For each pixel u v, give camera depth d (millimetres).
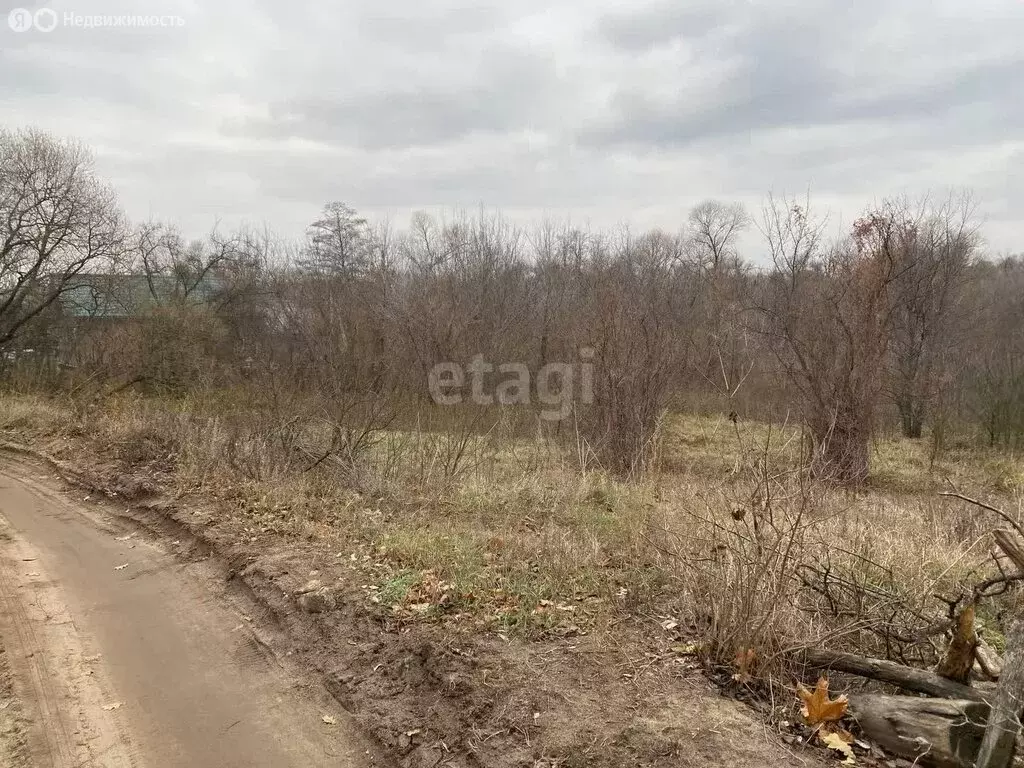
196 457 8391
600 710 3301
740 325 10664
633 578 4809
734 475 4910
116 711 3854
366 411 8633
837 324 10336
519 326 14195
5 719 3715
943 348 15094
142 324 16703
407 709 3650
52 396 15039
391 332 10047
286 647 4477
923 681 3121
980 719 2826
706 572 3979
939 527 5922
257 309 18250
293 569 5332
